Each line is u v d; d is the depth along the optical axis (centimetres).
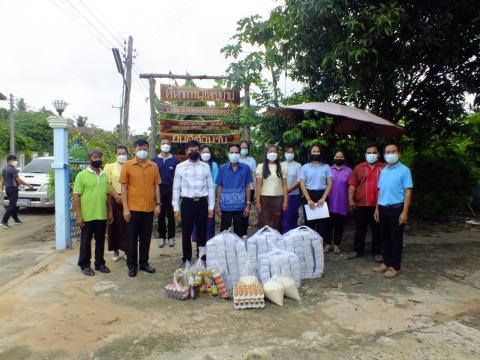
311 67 785
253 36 834
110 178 582
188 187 514
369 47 627
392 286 461
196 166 519
